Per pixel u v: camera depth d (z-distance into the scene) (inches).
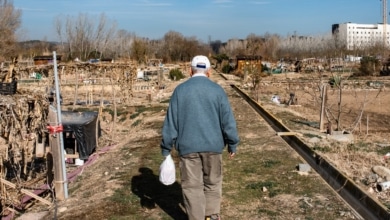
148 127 662.5
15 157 418.3
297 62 2331.4
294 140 473.1
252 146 441.7
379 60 1945.1
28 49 2701.8
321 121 592.4
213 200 209.6
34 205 350.0
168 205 275.1
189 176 202.7
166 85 1534.2
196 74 206.8
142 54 2481.5
